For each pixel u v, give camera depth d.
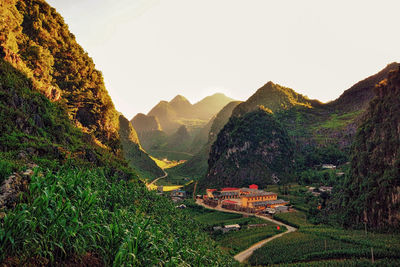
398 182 87.19
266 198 143.88
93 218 18.61
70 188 18.73
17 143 36.31
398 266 58.44
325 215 114.62
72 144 57.44
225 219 124.75
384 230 85.50
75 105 90.31
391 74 112.31
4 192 16.84
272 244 81.06
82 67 102.94
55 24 98.50
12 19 71.31
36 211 14.55
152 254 17.70
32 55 75.94
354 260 63.81
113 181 49.44
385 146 101.19
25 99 50.47
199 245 38.75
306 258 70.19
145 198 52.62
